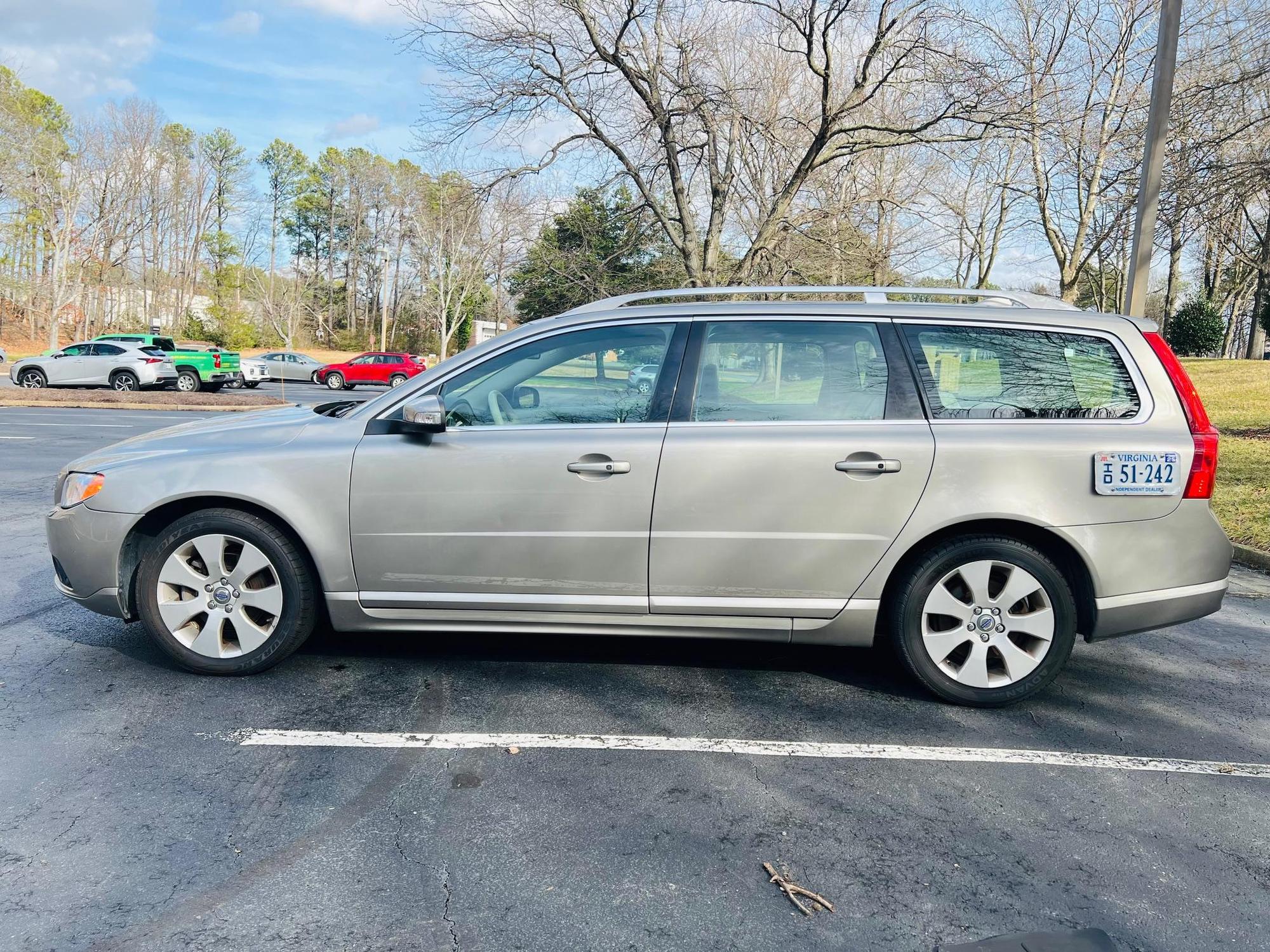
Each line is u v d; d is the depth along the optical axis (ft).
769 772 10.48
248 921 7.57
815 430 12.09
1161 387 12.21
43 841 8.70
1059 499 11.89
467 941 7.38
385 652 14.32
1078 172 74.95
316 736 11.18
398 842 8.84
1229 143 36.37
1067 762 10.93
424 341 260.01
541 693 12.72
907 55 49.67
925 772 10.57
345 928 7.52
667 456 12.04
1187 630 16.65
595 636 14.11
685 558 12.17
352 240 282.36
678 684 13.19
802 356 12.44
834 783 10.26
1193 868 8.71
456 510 12.28
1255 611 18.16
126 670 13.28
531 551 12.28
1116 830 9.39
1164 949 7.47
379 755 10.71
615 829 9.18
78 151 164.66
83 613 16.01
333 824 9.14
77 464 13.33
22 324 184.44
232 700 12.24
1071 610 12.14
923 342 12.41
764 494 12.00
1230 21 36.99
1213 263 101.40
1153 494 11.92
